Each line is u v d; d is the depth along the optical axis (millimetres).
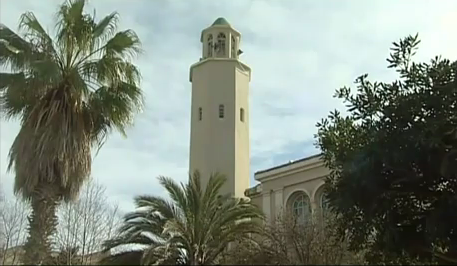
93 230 22000
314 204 25500
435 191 16156
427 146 15203
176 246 17047
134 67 16234
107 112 15648
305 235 17422
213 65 30672
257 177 28625
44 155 14172
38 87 14633
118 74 15789
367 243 17172
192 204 18000
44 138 14266
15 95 14820
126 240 16594
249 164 29922
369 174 15922
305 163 26594
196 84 30922
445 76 15758
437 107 15617
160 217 17516
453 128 15219
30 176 14109
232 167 28594
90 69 15492
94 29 15781
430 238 15789
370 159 15938
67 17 15516
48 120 14445
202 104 30062
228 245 18078
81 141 14852
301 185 26734
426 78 16016
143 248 16188
